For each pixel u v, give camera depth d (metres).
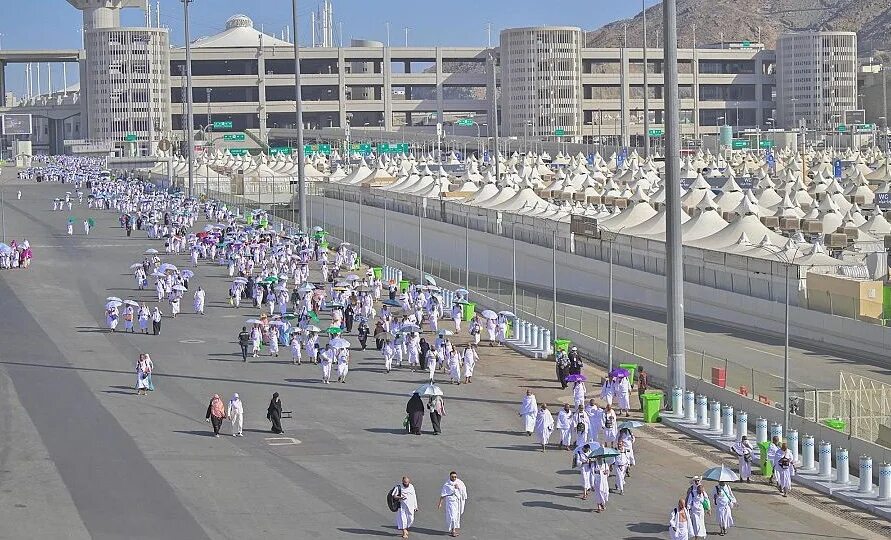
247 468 40.09
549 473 39.78
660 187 122.50
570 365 54.69
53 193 183.38
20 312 76.06
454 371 55.00
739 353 60.59
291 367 59.16
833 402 45.12
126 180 194.25
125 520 34.22
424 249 111.56
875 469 40.16
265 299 79.69
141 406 49.81
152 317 69.19
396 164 170.12
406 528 32.81
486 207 108.12
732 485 38.69
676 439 44.91
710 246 77.62
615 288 82.00
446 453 42.44
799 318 65.12
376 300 81.44
